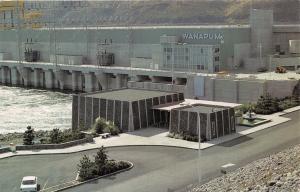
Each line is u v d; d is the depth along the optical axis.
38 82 180.25
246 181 48.97
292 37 149.75
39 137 84.56
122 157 68.62
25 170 63.75
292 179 42.19
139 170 62.34
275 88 113.00
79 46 174.75
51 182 58.50
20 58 184.38
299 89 115.06
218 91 119.38
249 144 74.19
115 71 150.38
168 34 146.12
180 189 53.72
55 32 182.12
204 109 81.94
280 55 139.88
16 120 109.31
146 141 77.44
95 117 89.44
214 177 56.94
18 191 55.91
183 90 125.56
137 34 156.00
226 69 135.38
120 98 88.62
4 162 67.62
